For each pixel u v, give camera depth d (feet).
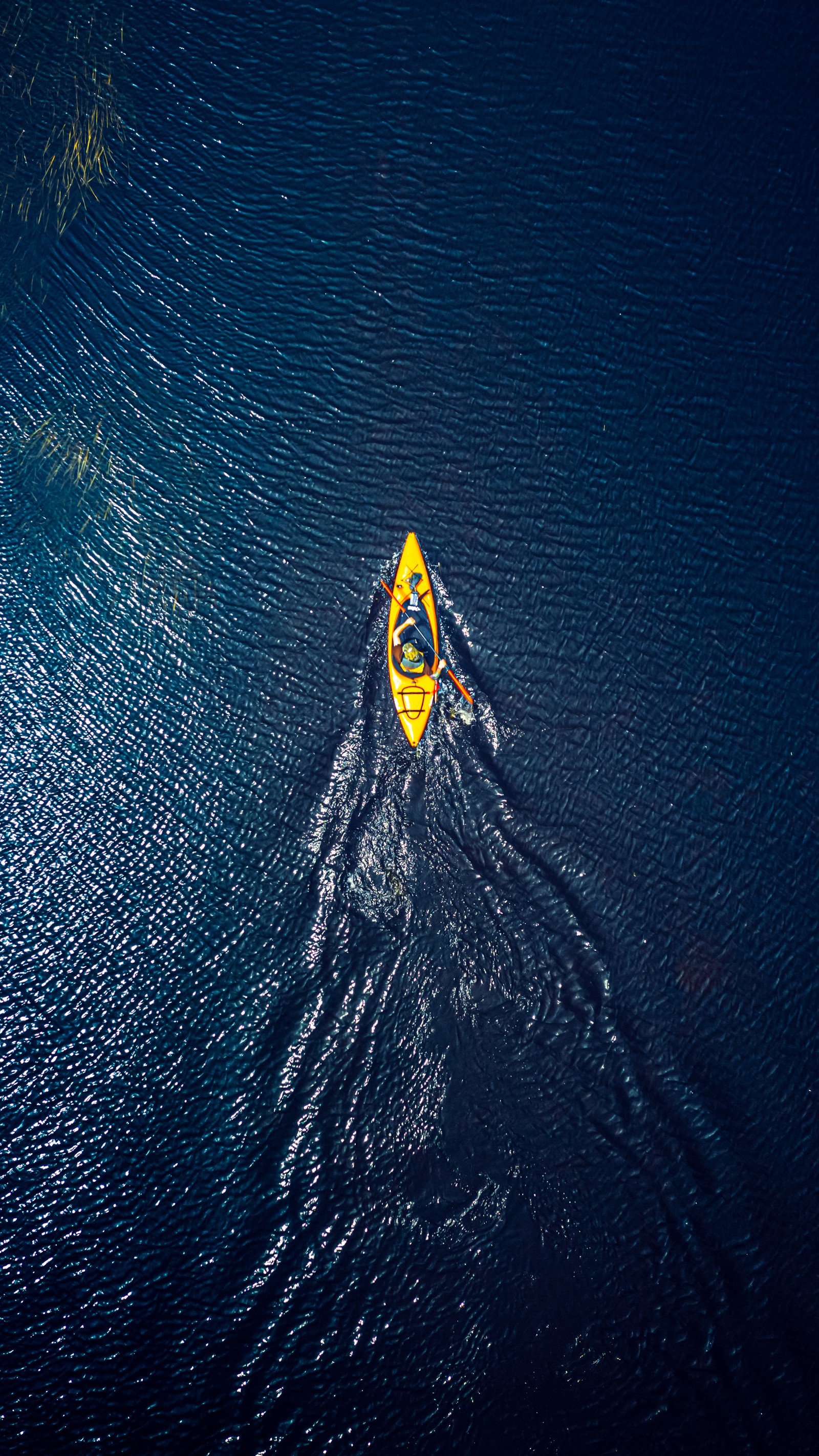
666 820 62.59
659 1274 56.24
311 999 60.49
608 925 61.11
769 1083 58.95
